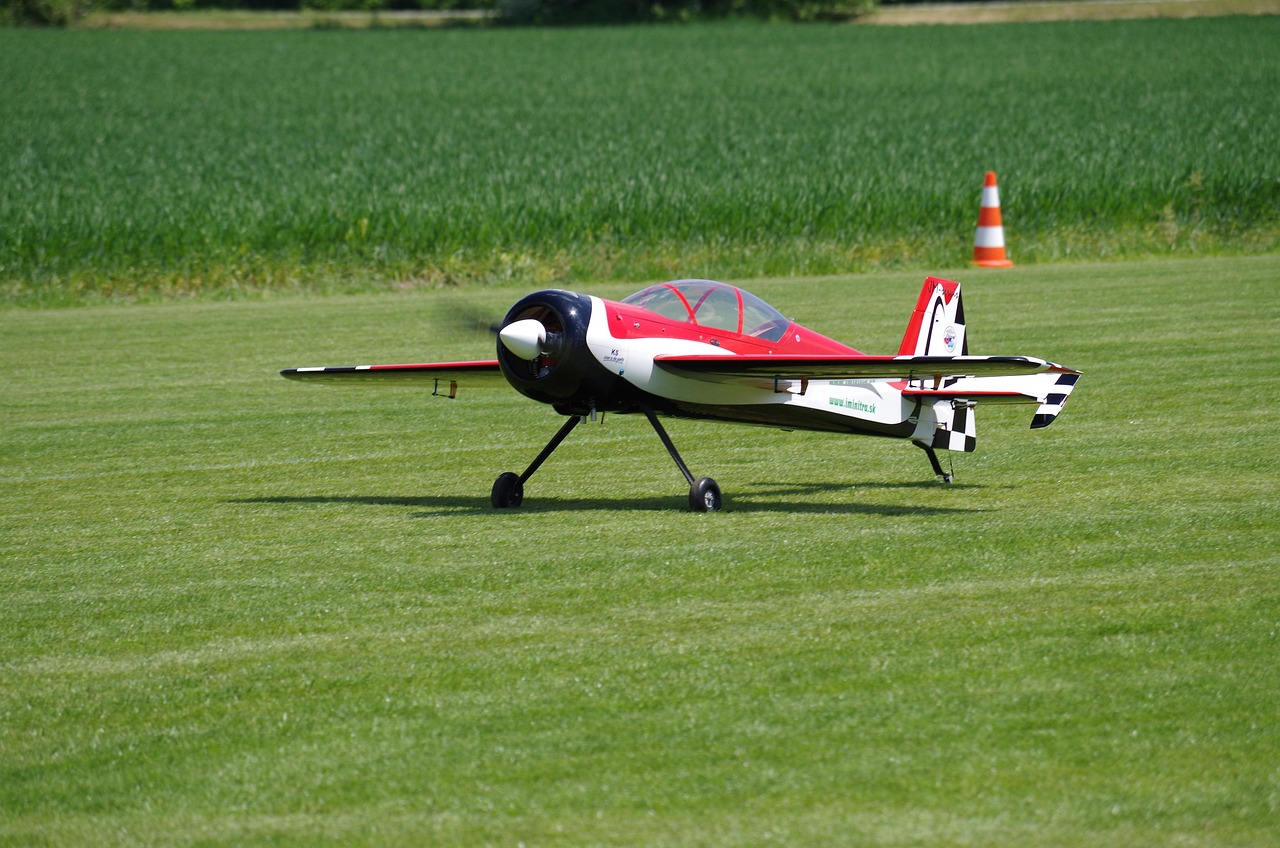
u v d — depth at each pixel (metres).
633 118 141.12
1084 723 16.48
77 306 70.38
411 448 37.81
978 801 14.60
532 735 16.59
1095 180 90.00
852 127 126.19
